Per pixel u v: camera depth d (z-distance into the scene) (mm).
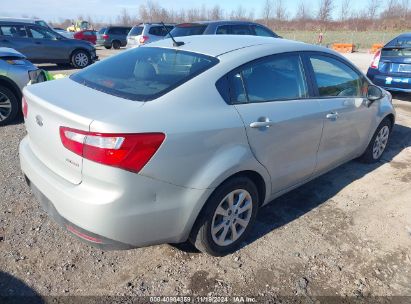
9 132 5691
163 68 2822
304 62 3402
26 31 12766
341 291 2674
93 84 2785
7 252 2895
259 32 9477
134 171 2230
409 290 2705
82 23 46188
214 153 2555
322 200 3889
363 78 4145
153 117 2318
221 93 2691
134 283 2670
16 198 3648
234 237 2971
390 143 5617
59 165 2459
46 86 2869
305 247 3119
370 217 3592
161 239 2527
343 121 3781
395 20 53281
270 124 2895
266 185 3086
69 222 2369
